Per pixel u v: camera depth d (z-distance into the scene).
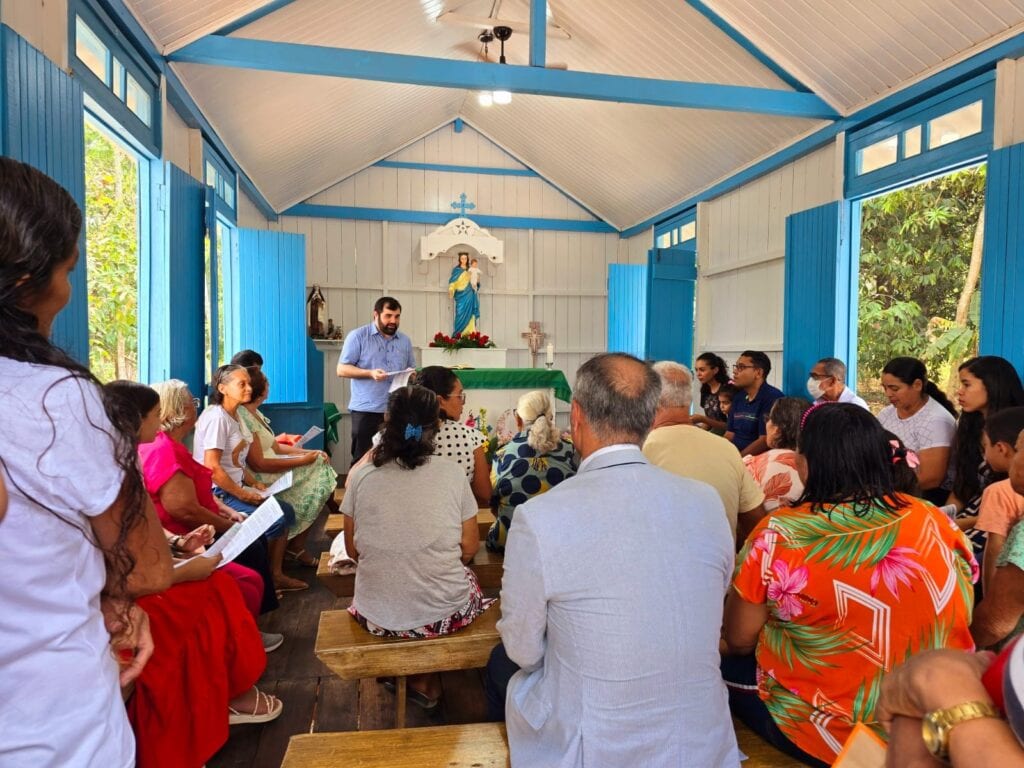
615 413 1.24
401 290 8.20
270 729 2.14
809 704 1.29
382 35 5.16
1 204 0.70
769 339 5.64
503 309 8.51
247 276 5.45
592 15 5.18
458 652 1.92
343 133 6.66
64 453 0.71
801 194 5.18
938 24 3.55
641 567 1.12
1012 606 1.24
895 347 6.53
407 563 1.91
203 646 1.72
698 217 6.67
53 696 0.72
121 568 0.84
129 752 0.82
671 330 6.62
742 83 4.92
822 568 1.22
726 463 1.97
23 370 0.71
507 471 2.46
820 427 1.28
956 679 0.53
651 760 1.10
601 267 8.77
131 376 3.54
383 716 2.23
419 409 1.94
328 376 7.78
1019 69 3.32
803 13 4.02
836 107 4.51
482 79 3.94
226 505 2.90
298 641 2.78
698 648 1.13
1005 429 1.80
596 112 6.48
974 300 6.07
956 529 1.27
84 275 2.48
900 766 0.56
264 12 3.88
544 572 1.11
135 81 3.25
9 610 0.70
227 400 3.05
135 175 3.52
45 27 2.32
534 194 8.55
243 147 5.54
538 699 1.19
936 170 3.80
